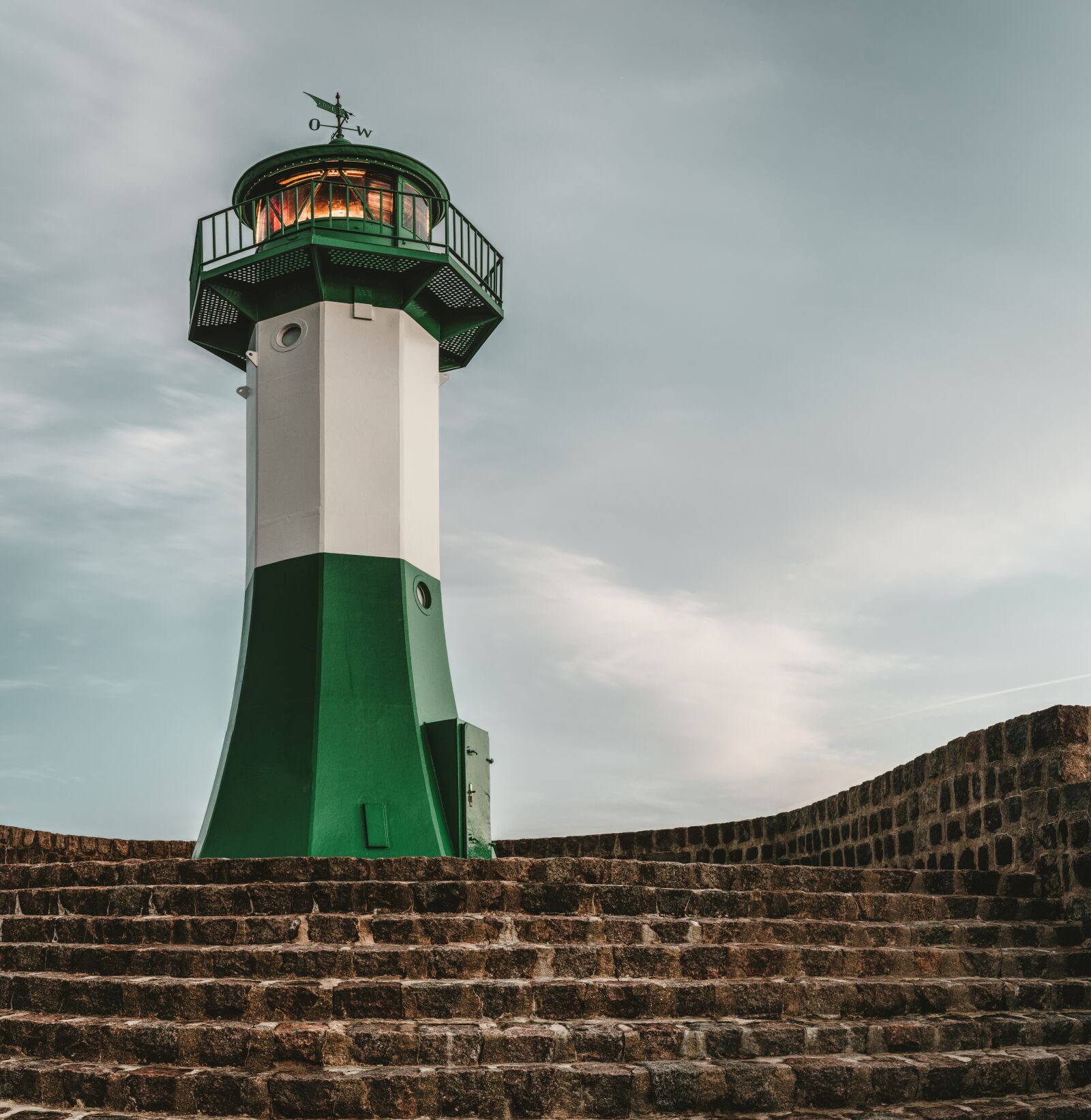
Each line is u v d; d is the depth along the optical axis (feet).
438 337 61.52
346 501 55.98
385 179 58.75
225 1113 28.30
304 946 32.53
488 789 55.26
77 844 55.83
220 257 57.72
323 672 53.42
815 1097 28.99
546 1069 28.40
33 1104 29.71
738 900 35.35
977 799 42.37
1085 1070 30.66
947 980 33.94
